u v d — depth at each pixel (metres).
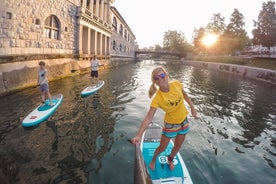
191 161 4.73
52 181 3.85
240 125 7.58
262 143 6.10
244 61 37.75
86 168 4.28
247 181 4.15
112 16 37.34
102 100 10.12
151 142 4.62
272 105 11.15
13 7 11.89
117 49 43.56
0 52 10.95
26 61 12.69
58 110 8.08
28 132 6.00
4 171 4.12
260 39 48.44
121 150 5.06
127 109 8.72
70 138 5.67
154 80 2.91
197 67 47.69
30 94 10.56
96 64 13.99
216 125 7.39
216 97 12.60
